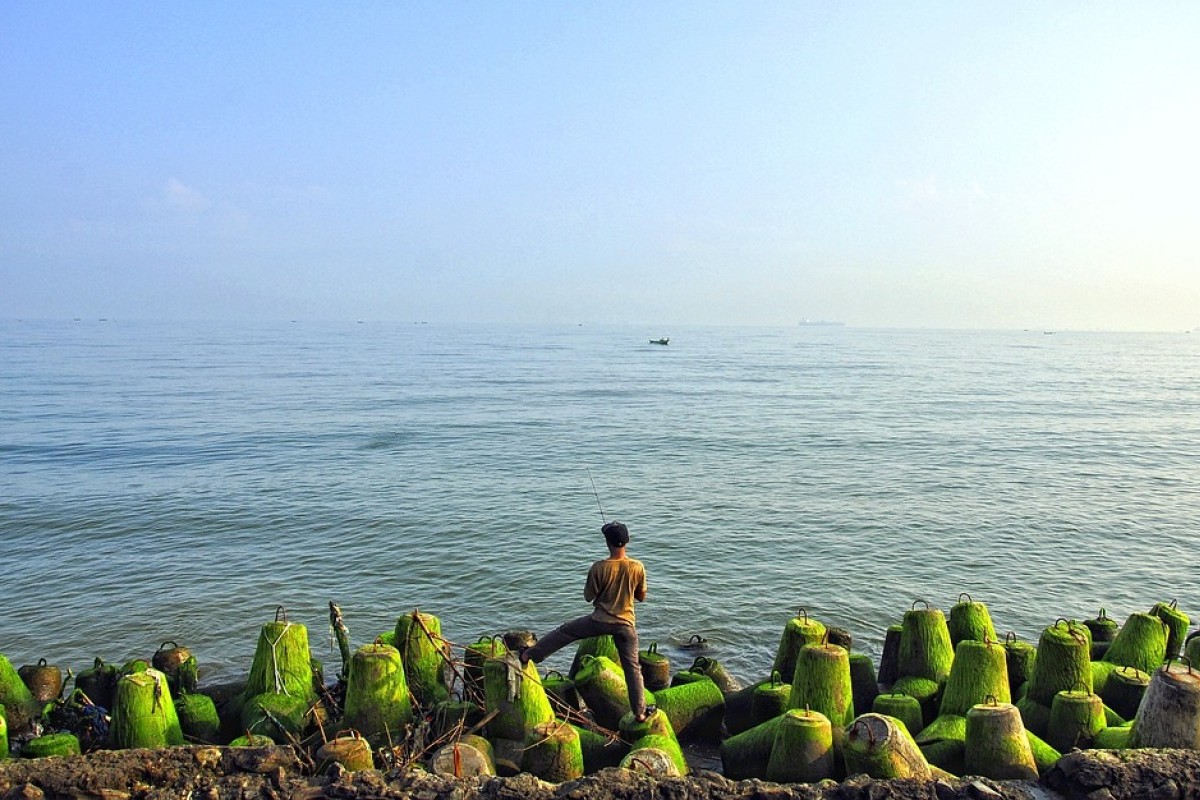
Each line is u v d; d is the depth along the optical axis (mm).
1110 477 33969
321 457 37438
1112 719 10570
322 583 20297
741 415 56281
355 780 7953
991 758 8984
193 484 31219
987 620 13180
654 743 9398
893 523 25984
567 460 37000
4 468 34219
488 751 9477
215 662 15820
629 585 10086
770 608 18641
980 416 56844
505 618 18281
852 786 7797
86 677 12117
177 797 7824
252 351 158250
